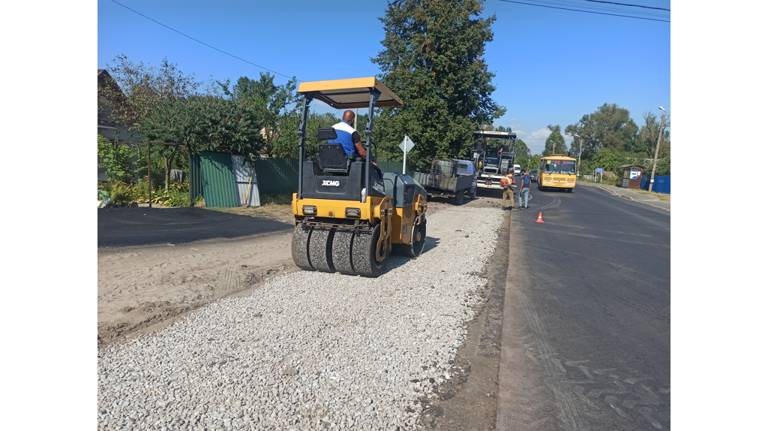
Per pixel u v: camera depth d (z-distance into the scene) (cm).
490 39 2647
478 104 2686
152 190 1448
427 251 912
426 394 347
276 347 405
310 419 302
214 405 311
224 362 372
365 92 676
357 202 640
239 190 1480
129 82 2100
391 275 692
